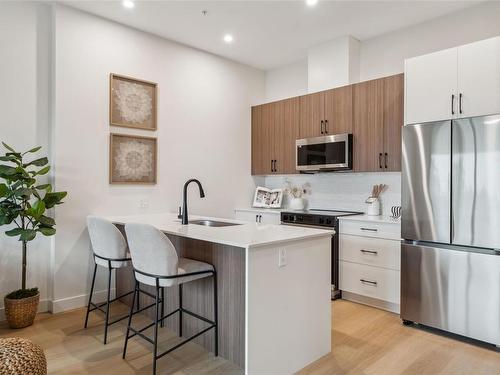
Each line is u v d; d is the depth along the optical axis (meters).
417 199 2.80
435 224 2.70
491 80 2.51
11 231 2.69
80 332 2.71
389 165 3.47
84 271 3.31
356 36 3.90
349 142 3.75
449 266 2.64
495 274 2.43
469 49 2.61
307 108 4.21
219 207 4.50
